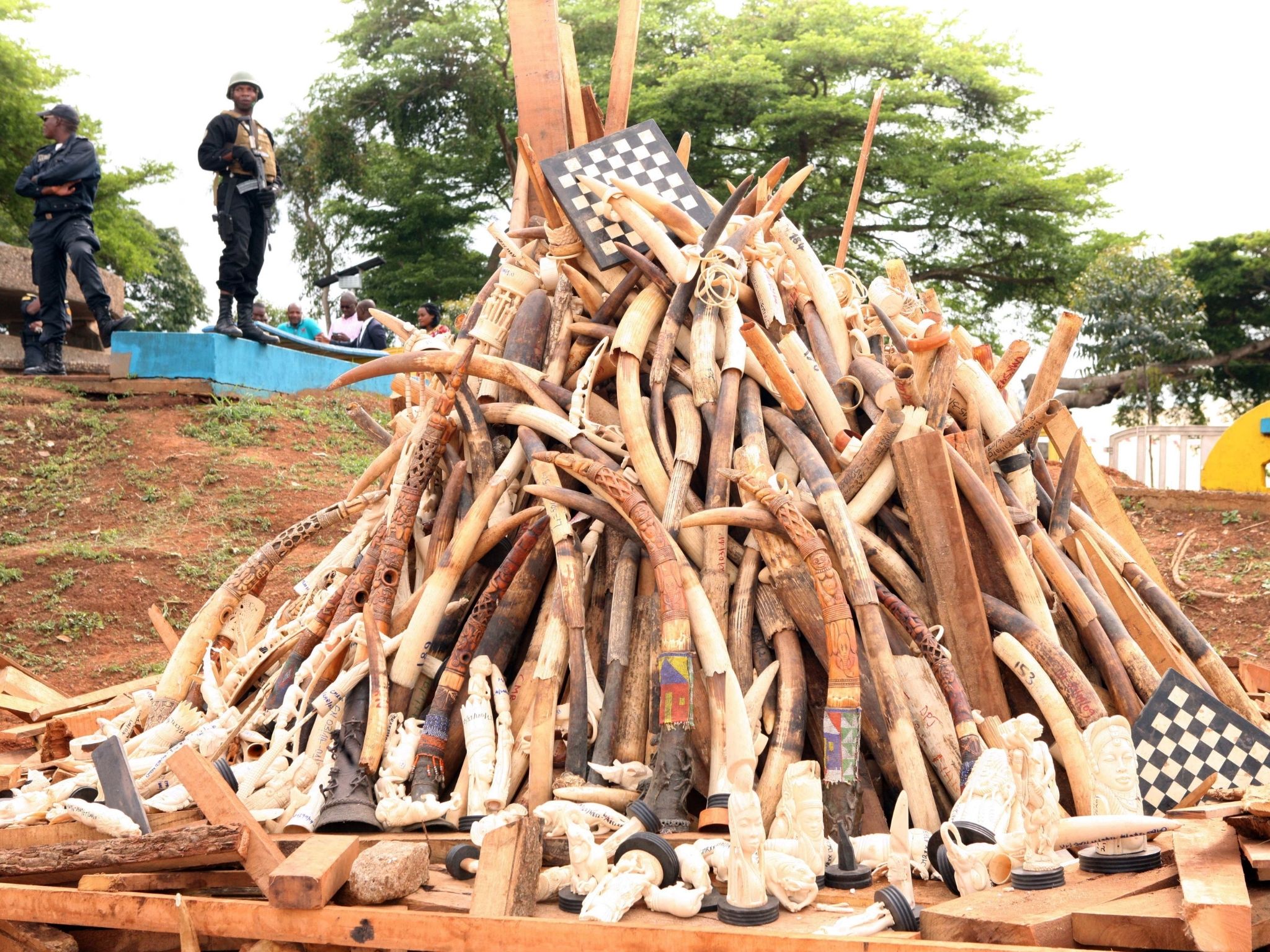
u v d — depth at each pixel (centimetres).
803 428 360
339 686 312
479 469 370
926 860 258
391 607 344
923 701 301
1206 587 924
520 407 370
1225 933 188
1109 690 338
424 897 236
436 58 2912
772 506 305
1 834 272
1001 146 2891
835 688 283
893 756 299
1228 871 207
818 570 293
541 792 295
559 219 419
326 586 398
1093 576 368
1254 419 1413
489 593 336
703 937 207
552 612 321
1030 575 329
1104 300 2928
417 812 281
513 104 2930
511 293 419
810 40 2712
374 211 3058
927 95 2695
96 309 1228
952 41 2878
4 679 537
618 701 309
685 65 2714
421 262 2959
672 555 305
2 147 2486
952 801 294
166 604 873
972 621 317
